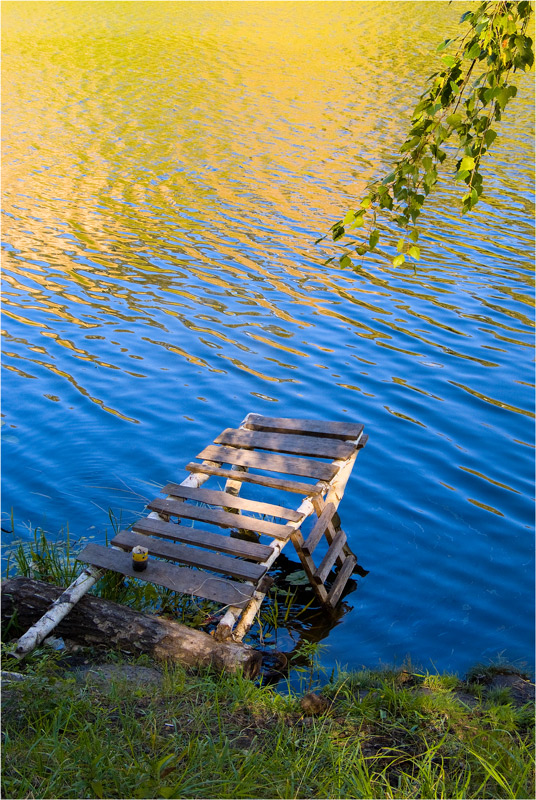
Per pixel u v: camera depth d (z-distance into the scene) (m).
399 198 4.83
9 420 10.02
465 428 10.10
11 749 4.23
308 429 8.38
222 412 10.41
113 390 10.95
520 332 12.98
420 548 7.81
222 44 39.31
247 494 8.93
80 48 38.72
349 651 6.46
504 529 8.09
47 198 19.42
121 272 15.31
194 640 5.63
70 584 6.43
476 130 4.67
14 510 8.06
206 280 14.98
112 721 4.64
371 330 13.05
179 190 20.11
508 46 4.49
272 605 7.09
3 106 28.23
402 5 50.12
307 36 41.31
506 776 4.43
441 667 6.21
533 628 6.71
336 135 24.55
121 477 8.79
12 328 12.90
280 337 12.77
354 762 4.46
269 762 4.38
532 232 17.36
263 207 18.80
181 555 6.40
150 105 28.50
